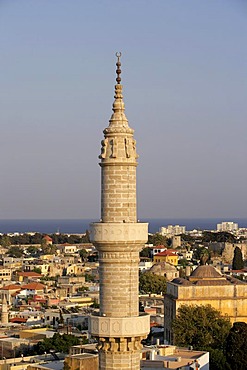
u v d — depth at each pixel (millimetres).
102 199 60031
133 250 59438
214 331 196375
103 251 59375
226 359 166000
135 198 60281
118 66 60875
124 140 59719
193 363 142250
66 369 145375
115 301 59312
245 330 163875
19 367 164875
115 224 58781
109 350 59000
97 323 58781
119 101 60594
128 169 59625
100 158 60031
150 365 141750
